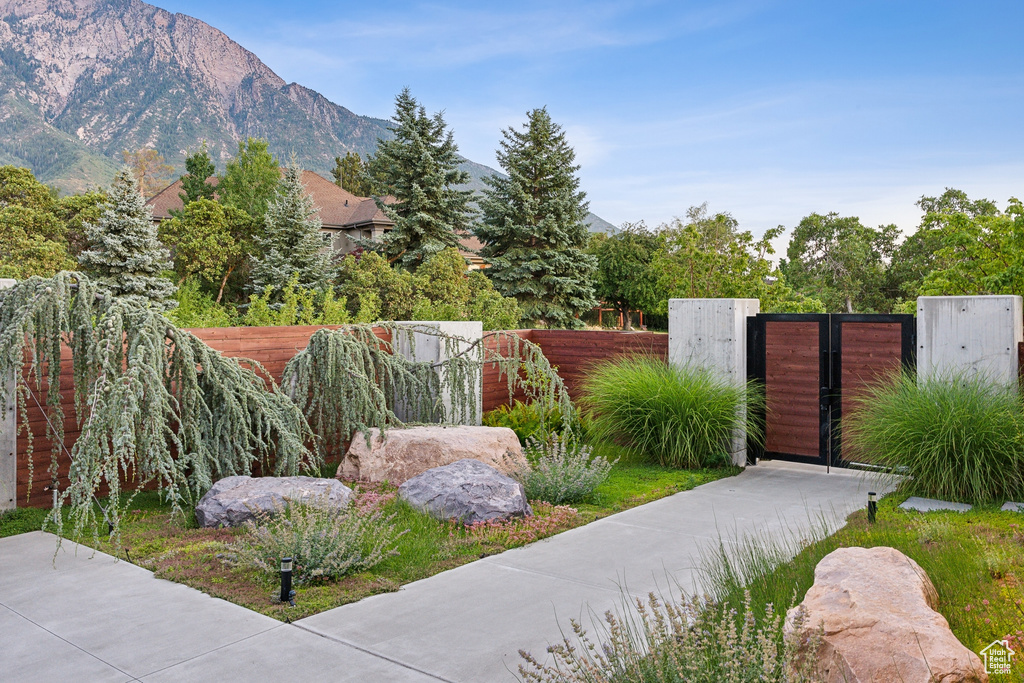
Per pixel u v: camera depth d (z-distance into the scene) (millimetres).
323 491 6449
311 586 4969
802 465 9781
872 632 3074
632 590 4910
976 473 6844
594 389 10172
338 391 8336
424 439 7938
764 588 4328
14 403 6766
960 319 8297
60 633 4168
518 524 6379
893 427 7438
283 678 3602
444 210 30688
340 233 35094
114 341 6242
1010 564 4699
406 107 30781
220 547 5613
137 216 24297
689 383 9477
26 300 6254
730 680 2830
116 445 5664
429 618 4418
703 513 7105
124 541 5957
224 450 7238
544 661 3795
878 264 42312
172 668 3715
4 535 6199
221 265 26188
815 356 9578
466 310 18125
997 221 16234
